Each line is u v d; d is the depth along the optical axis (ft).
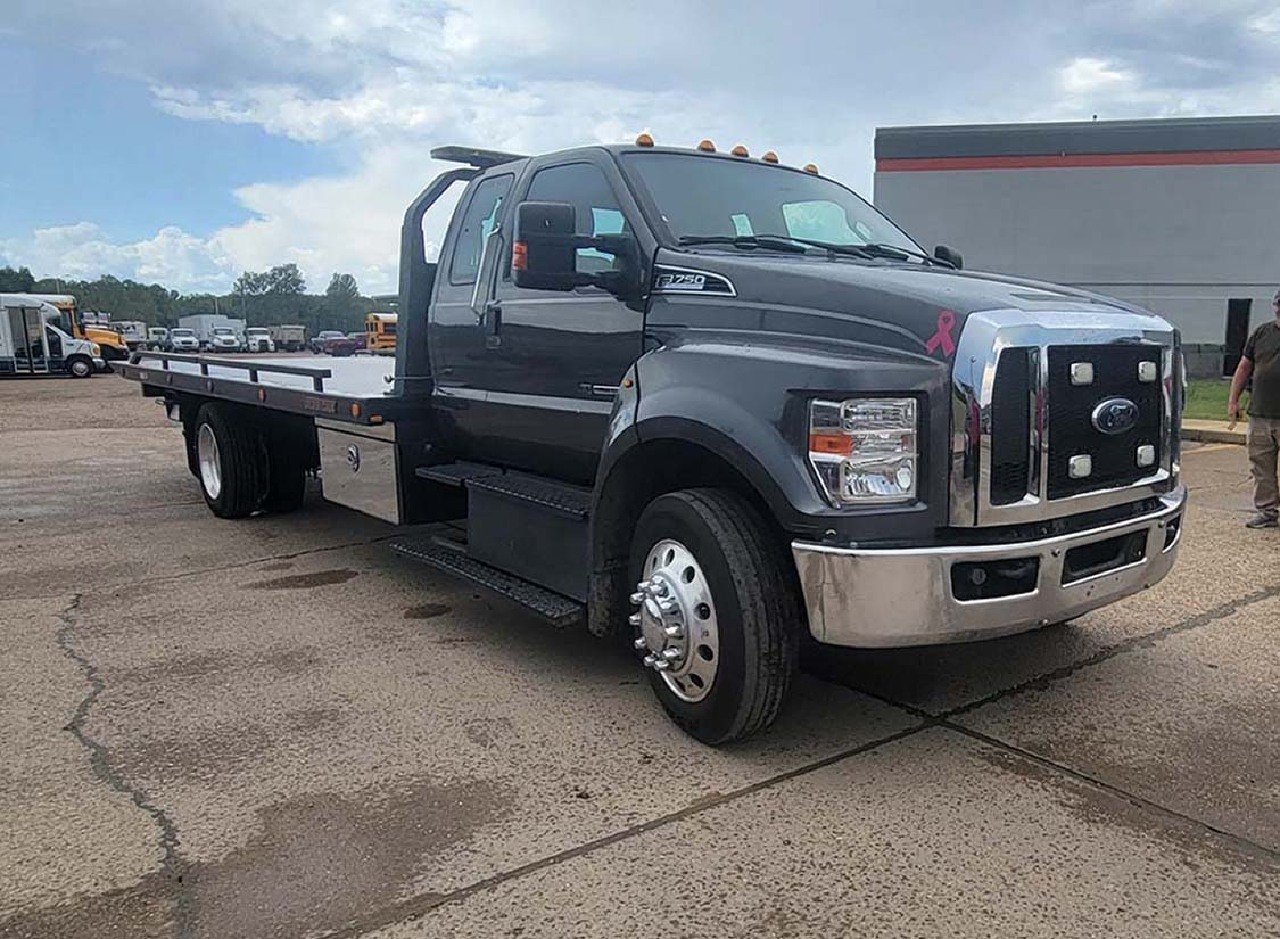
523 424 16.17
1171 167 70.03
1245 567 20.27
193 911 8.82
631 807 10.65
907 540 10.71
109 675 14.67
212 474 26.73
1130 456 12.16
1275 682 14.07
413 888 9.16
